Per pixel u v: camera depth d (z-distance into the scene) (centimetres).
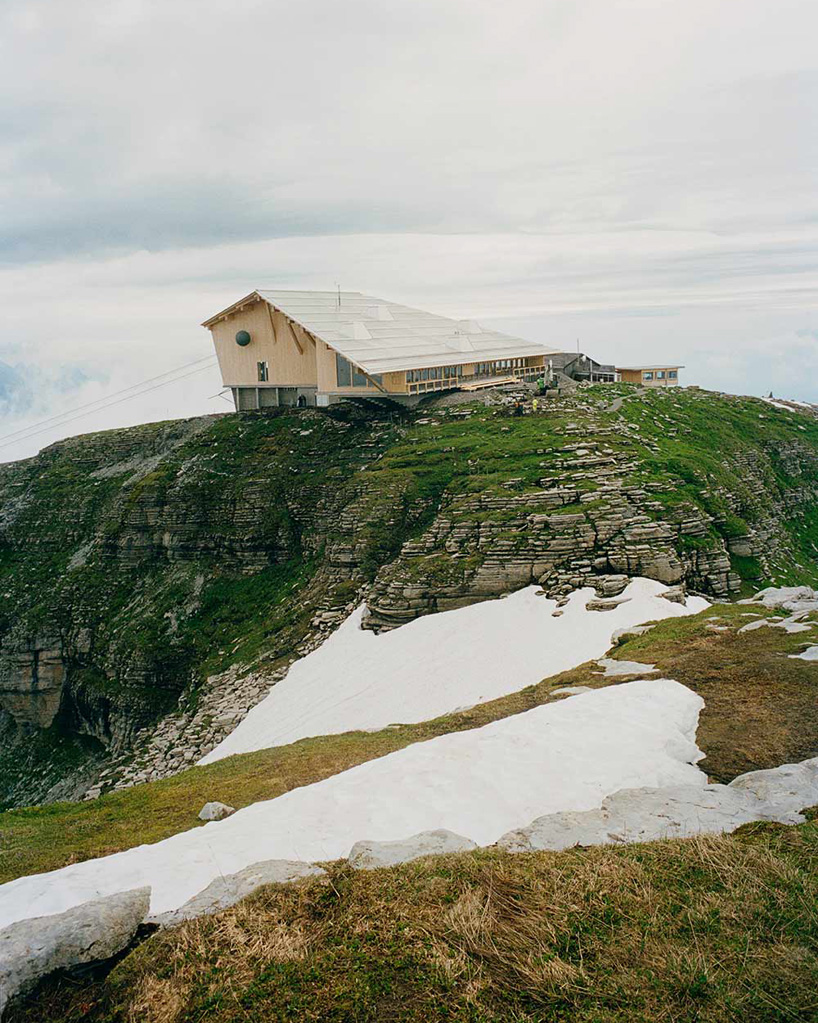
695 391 13862
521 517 8188
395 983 1496
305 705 7188
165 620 10794
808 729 2658
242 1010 1462
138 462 14250
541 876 1811
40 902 1919
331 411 12938
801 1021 1333
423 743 3042
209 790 3434
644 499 8362
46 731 11531
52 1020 1482
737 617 4594
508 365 14788
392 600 8125
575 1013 1392
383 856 1938
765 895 1670
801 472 12425
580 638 6544
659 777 2428
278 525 11150
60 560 13138
